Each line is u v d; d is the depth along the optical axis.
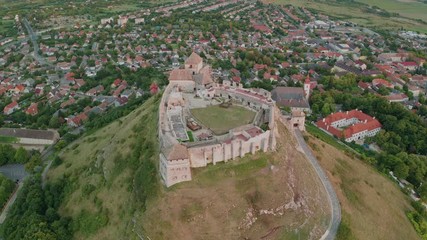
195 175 167.75
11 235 193.50
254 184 170.38
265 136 183.62
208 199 160.38
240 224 156.75
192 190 162.75
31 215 197.12
